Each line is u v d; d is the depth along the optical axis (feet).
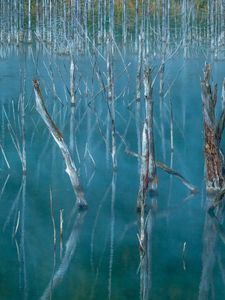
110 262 33.01
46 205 40.19
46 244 34.86
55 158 50.08
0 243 35.14
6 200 40.96
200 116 66.54
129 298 29.76
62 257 33.53
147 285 30.78
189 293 30.27
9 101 71.87
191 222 37.68
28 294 29.84
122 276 31.73
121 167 47.96
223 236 35.86
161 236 35.81
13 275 31.55
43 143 54.24
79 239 35.53
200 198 41.11
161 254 33.81
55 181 44.62
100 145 54.44
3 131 58.03
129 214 38.75
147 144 36.96
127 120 64.44
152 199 40.98
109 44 55.11
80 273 31.86
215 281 31.17
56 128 38.37
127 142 55.16
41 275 31.65
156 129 60.54
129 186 43.65
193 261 33.22
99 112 67.87
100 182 44.42
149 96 39.52
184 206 39.81
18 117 62.69
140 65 66.85
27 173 46.37
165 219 37.93
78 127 61.31
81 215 38.60
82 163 48.93
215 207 39.27
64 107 70.64
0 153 51.06
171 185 43.65
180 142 55.72
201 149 53.21
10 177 45.47
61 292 30.19
